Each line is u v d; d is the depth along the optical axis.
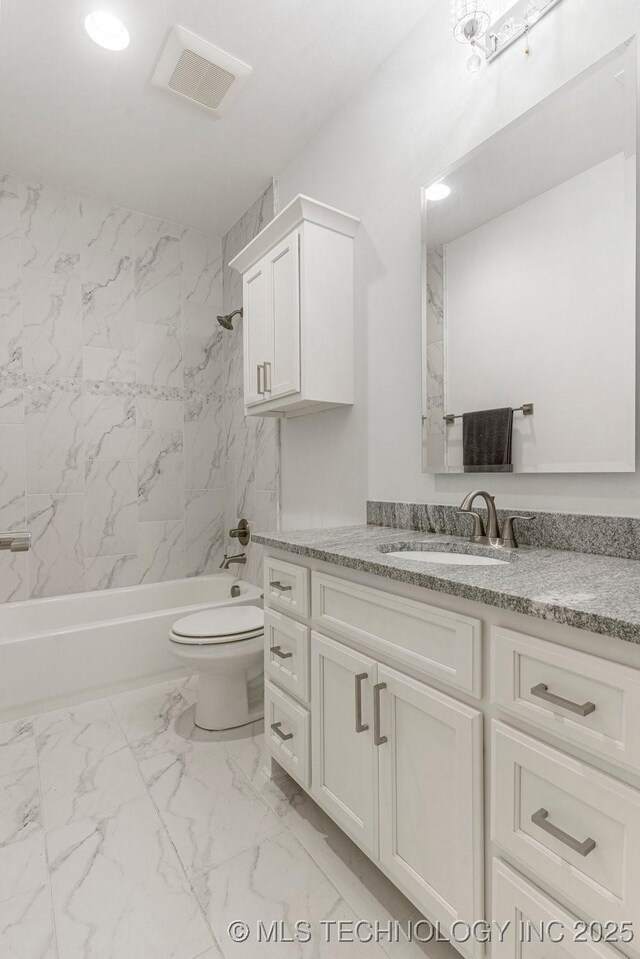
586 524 1.14
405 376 1.67
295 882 1.18
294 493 2.32
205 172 2.43
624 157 1.07
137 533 2.82
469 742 0.83
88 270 2.66
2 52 1.70
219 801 1.48
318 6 1.54
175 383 2.96
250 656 1.85
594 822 0.66
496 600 0.76
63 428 2.59
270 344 1.94
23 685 2.01
